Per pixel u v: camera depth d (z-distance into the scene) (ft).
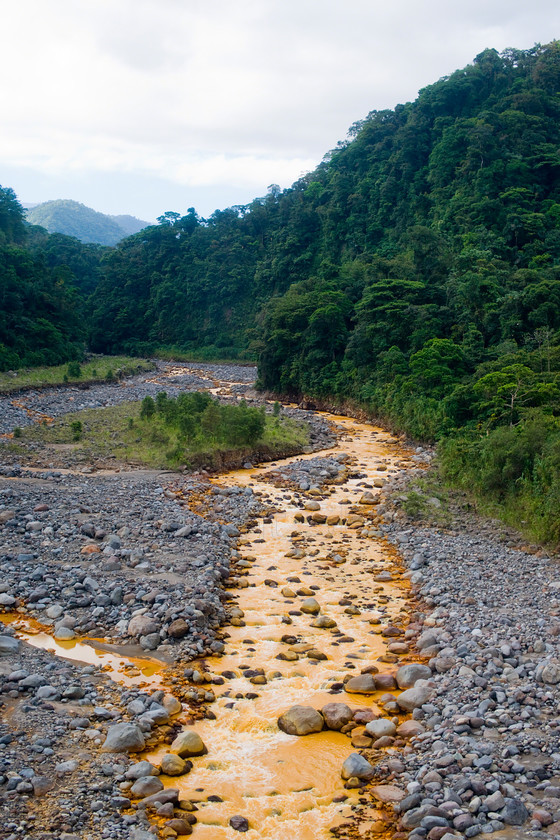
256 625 54.08
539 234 224.33
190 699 42.73
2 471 93.86
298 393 200.95
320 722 40.70
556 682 42.63
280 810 33.58
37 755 35.50
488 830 30.53
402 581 64.08
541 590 58.90
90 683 43.60
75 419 140.87
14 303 237.86
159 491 88.53
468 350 158.81
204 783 35.58
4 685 41.81
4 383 184.65
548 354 135.85
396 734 39.60
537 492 78.64
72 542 66.90
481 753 35.91
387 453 126.00
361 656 49.44
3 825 30.30
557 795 32.37
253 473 107.55
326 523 81.82
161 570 61.26
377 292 181.68
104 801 32.83
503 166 250.37
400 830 31.81
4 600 53.98
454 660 46.80
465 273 182.50
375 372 169.68
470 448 95.55
